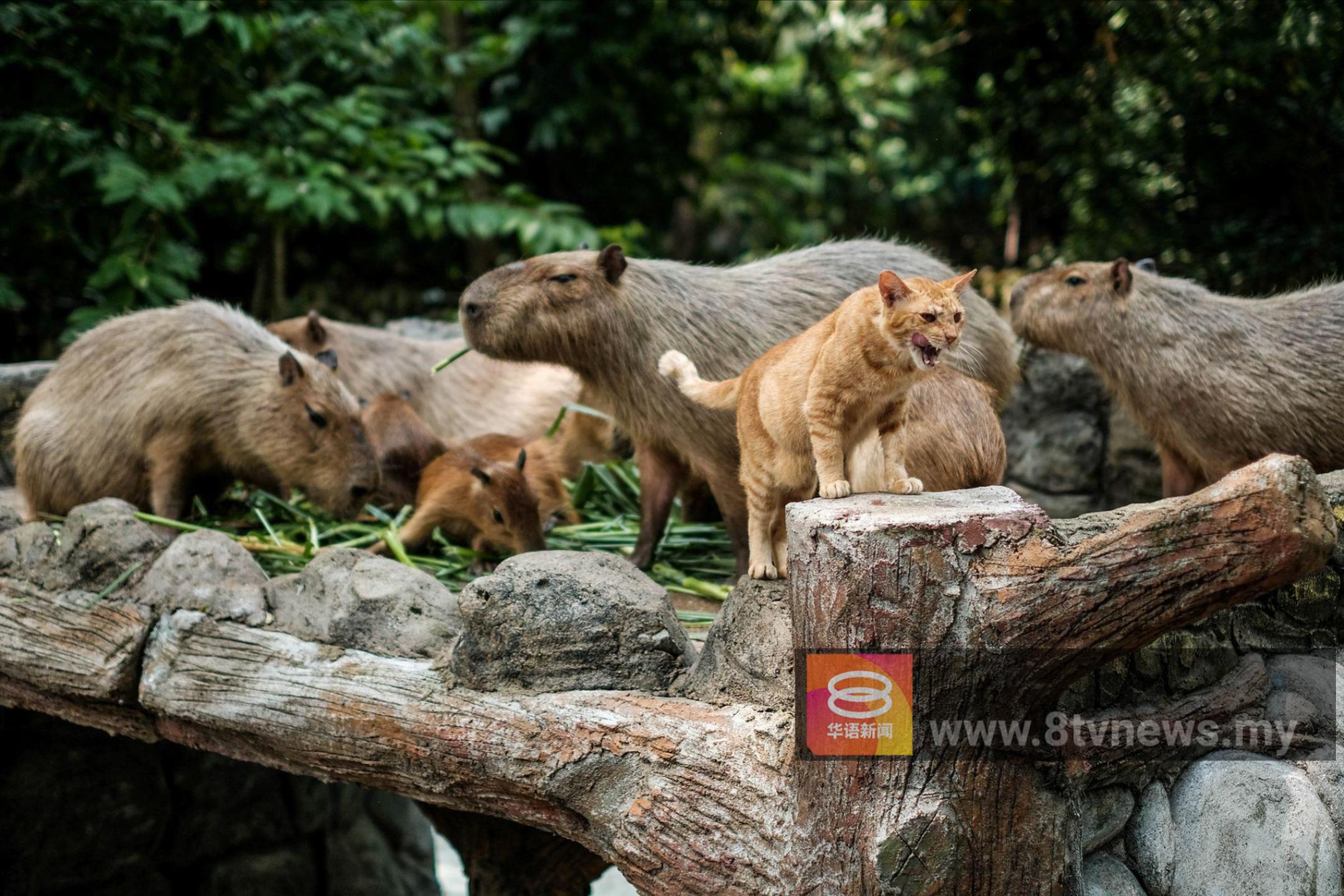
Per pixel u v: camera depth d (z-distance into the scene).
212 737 3.81
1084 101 7.41
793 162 12.20
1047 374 6.37
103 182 7.05
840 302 4.31
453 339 6.95
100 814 5.55
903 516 2.52
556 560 3.25
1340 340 4.24
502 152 8.97
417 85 9.48
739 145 11.82
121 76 7.41
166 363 4.53
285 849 6.30
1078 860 2.68
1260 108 6.58
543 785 3.02
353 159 8.49
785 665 2.84
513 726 3.08
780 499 3.09
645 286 4.21
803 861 2.62
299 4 8.38
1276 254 6.58
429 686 3.27
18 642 4.05
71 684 3.92
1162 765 3.16
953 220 12.44
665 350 4.14
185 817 5.87
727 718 2.87
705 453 4.17
